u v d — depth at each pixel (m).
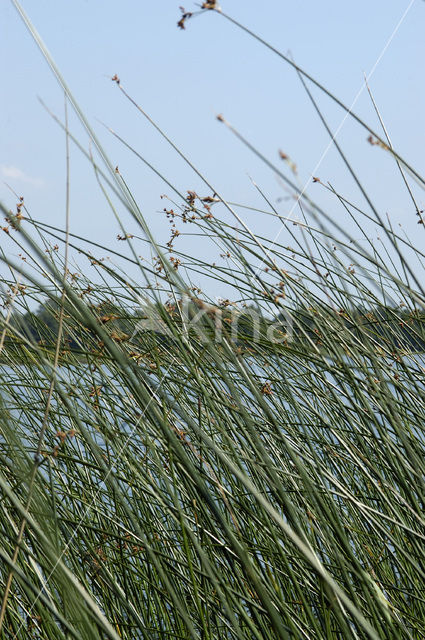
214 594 4.74
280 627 3.23
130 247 3.36
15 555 3.34
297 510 4.95
